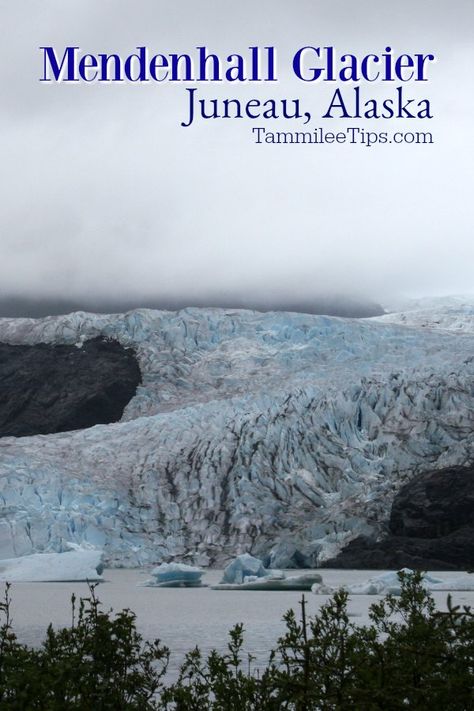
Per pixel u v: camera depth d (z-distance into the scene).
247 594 65.25
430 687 8.06
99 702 9.22
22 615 48.00
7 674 9.05
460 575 81.19
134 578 84.31
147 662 10.23
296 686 8.72
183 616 47.22
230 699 9.30
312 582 67.69
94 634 9.97
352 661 8.68
